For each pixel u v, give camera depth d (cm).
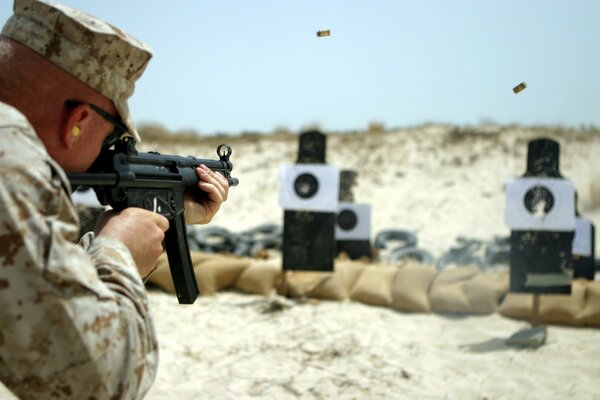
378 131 2430
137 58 150
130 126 157
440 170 2062
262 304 725
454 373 514
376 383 476
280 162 2331
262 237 1309
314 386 462
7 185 115
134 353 129
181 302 206
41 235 118
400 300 735
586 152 2069
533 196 646
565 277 641
